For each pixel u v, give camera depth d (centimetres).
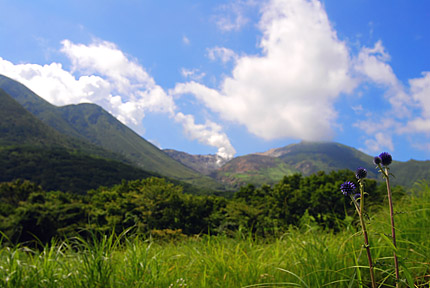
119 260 301
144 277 265
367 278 270
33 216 2395
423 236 337
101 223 2462
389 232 333
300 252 341
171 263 345
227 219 2422
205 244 429
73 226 2444
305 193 2773
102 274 256
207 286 282
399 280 164
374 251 287
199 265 345
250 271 306
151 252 350
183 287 264
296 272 304
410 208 425
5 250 299
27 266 276
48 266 280
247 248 406
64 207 2669
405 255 283
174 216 2980
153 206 2973
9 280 249
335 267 282
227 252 375
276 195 2806
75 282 254
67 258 300
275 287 269
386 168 167
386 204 470
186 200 3181
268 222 2139
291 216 2412
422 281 237
